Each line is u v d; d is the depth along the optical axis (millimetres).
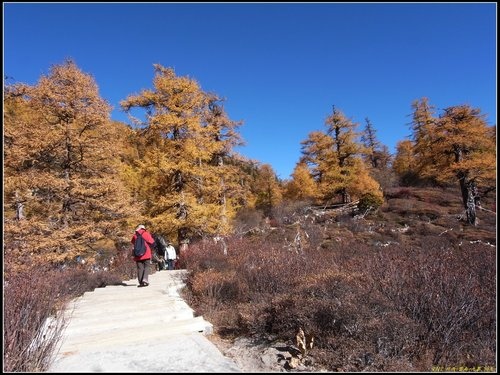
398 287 5559
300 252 11602
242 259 10414
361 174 39469
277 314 5348
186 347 4484
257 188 47062
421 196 40594
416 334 4523
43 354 3812
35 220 13898
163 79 19547
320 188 38688
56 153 14805
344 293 5188
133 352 4285
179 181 20078
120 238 15586
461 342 4480
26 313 4156
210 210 19688
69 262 13891
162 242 16797
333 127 39656
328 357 4246
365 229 28953
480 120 29094
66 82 15508
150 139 20953
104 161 16312
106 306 6824
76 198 14953
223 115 24719
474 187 30766
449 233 25203
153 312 6414
